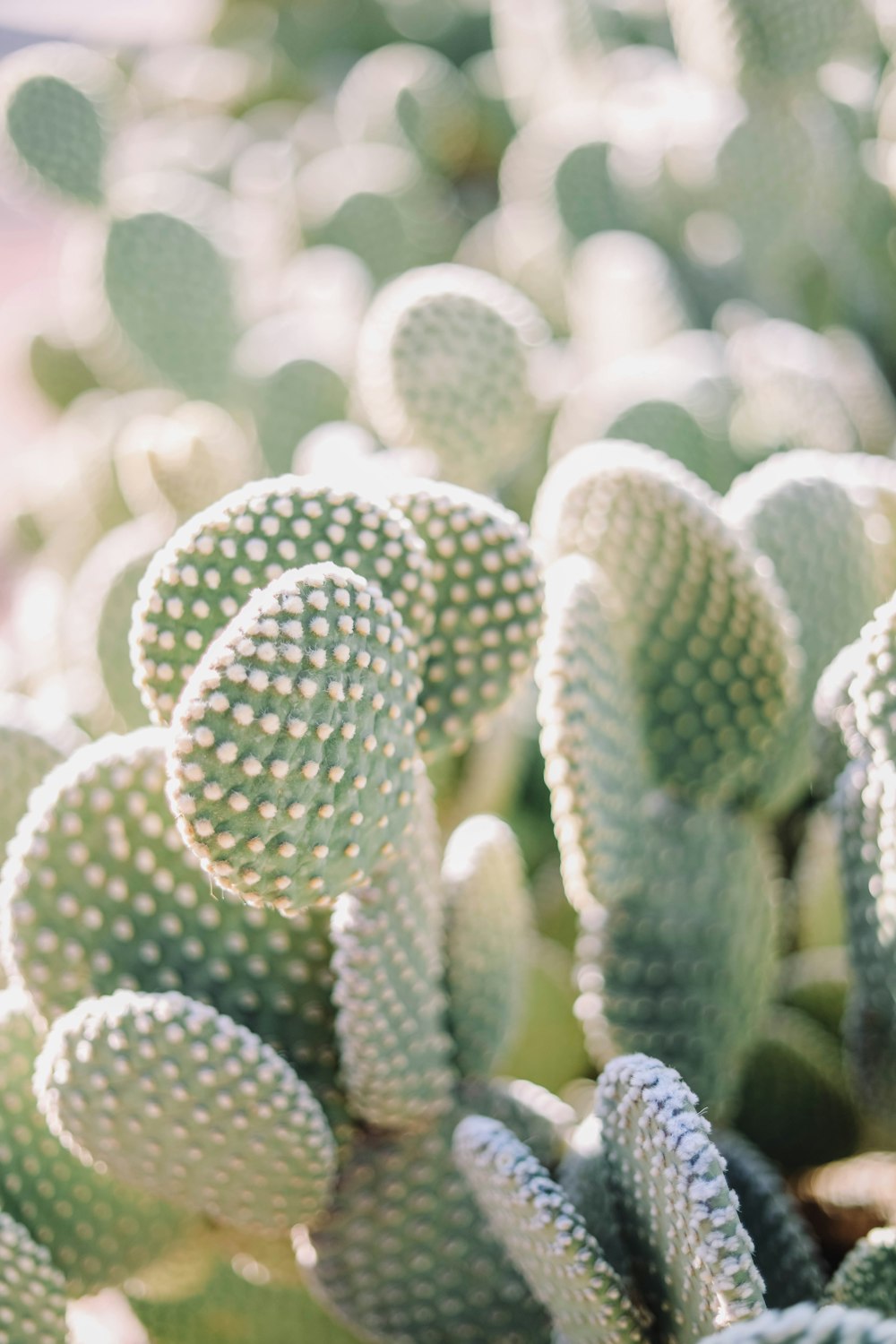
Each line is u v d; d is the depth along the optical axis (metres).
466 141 1.70
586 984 0.71
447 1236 0.62
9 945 0.60
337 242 1.38
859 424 1.03
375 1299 0.63
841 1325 0.48
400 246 1.37
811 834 0.83
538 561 0.62
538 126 1.42
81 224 1.05
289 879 0.53
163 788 0.60
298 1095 0.58
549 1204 0.55
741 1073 0.75
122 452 0.97
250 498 0.58
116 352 1.21
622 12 1.54
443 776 0.84
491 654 0.62
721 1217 0.52
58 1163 0.61
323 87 1.88
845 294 1.18
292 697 0.52
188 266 1.00
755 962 0.72
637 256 1.13
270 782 0.52
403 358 0.77
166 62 1.99
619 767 0.66
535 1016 0.80
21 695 1.02
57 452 1.32
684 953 0.69
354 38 1.91
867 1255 0.59
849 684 0.63
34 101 0.95
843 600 0.74
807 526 0.73
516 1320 0.63
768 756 0.71
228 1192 0.59
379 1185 0.62
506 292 0.88
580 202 1.24
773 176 1.01
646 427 0.87
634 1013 0.70
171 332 1.01
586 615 0.64
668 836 0.70
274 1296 0.70
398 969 0.60
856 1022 0.66
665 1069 0.55
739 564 0.67
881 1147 0.75
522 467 1.03
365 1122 0.63
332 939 0.59
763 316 1.19
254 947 0.61
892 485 0.79
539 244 1.31
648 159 1.23
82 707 0.88
